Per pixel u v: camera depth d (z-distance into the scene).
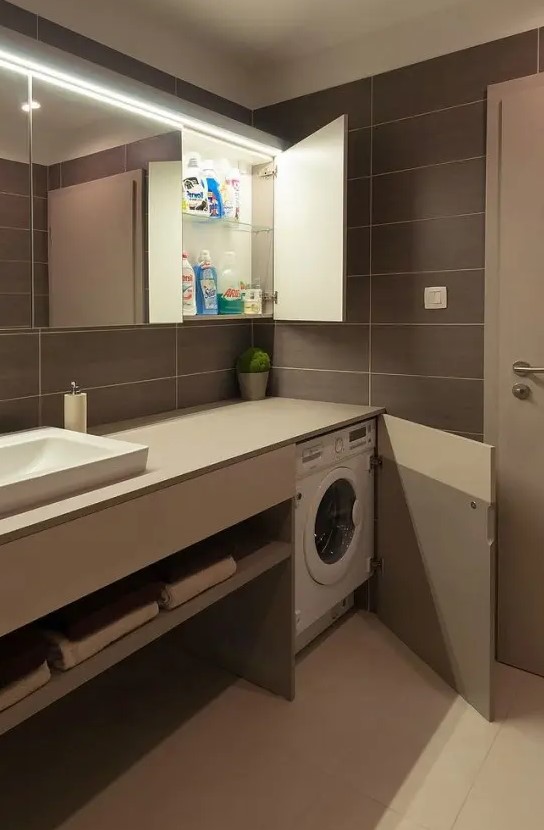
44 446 1.96
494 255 2.38
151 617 1.73
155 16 2.38
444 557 2.25
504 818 1.68
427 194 2.54
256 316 2.74
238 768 1.87
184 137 2.40
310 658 2.46
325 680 2.31
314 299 2.52
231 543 2.18
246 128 2.43
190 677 2.34
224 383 2.96
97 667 1.57
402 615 2.56
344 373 2.83
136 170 2.11
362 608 2.83
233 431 2.23
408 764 1.88
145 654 2.50
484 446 2.00
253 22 2.46
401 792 1.77
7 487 1.36
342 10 2.40
